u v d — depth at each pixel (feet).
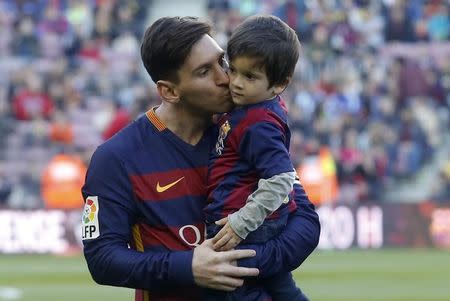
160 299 32.04
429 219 136.26
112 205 31.94
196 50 31.37
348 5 179.01
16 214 131.54
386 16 177.58
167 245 31.96
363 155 152.76
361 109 160.97
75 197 137.28
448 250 135.03
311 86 163.84
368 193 152.46
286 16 177.88
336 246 135.95
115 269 31.48
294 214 32.30
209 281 30.71
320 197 140.05
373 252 134.00
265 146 30.94
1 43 175.94
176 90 31.94
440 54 174.19
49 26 178.09
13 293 94.53
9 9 180.04
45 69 169.58
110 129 130.82
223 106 31.94
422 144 157.58
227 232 30.66
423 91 165.89
